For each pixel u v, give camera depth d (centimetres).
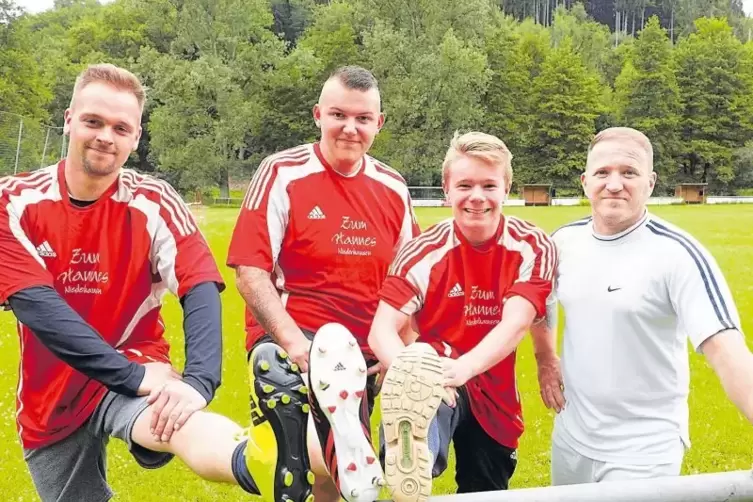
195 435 288
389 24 5459
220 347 322
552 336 384
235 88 5125
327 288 400
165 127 5041
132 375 311
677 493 260
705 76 6425
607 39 9544
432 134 5419
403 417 251
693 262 316
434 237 365
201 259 344
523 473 554
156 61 5131
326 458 255
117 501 507
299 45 6469
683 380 343
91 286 344
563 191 6231
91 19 7725
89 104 321
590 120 6194
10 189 331
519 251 358
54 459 359
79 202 339
